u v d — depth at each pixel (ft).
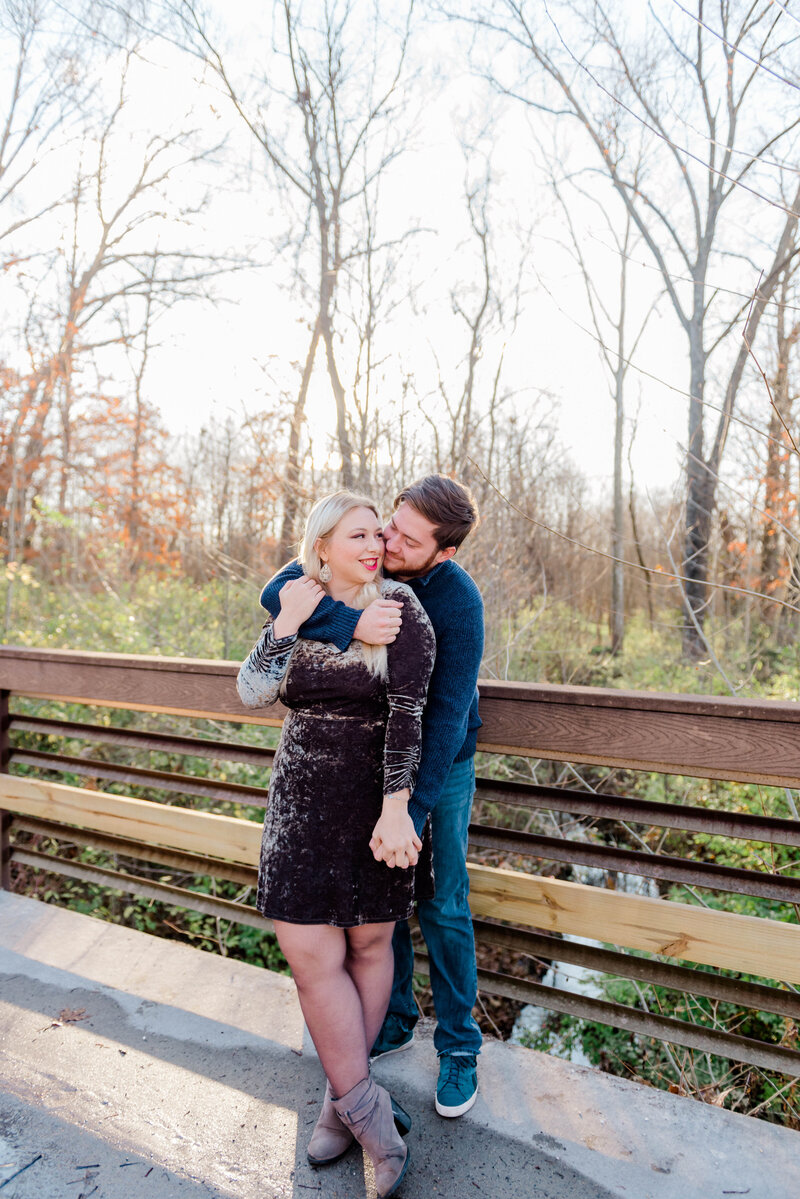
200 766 17.75
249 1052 6.66
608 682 27.71
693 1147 5.60
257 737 18.12
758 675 22.68
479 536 18.35
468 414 21.72
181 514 37.27
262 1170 5.34
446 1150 5.57
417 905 6.10
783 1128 5.79
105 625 24.54
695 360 37.99
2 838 10.50
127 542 38.19
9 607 24.81
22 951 8.41
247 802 8.43
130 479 45.55
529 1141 5.68
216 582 28.45
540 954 6.82
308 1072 6.41
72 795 9.66
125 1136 5.63
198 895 8.98
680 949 6.18
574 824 16.28
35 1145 5.52
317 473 21.47
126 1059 6.54
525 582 20.81
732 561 21.94
